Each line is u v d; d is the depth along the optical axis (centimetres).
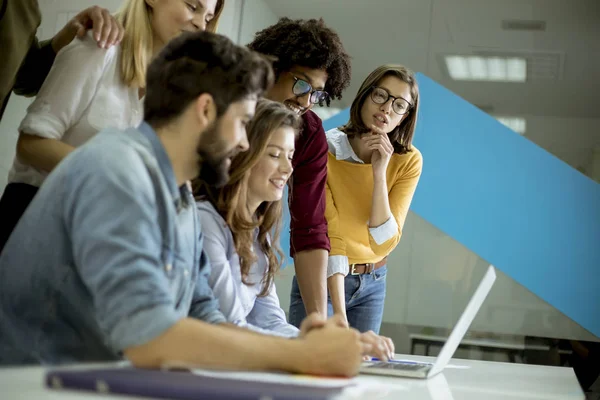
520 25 448
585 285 425
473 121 444
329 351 107
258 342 104
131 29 176
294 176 216
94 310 111
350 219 260
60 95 165
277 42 206
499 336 429
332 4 463
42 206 109
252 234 183
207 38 116
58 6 311
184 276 121
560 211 431
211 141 117
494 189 438
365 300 270
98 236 99
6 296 111
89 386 80
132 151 110
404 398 108
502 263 432
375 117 252
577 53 442
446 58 452
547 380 175
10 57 171
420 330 436
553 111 440
